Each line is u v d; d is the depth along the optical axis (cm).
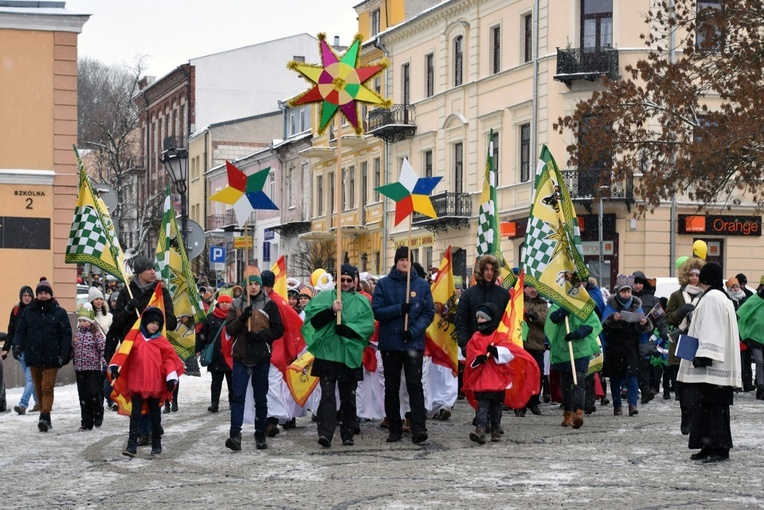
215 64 7956
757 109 2812
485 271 1505
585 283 1830
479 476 1199
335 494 1095
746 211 4053
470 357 1474
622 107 3031
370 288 1869
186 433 1638
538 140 4262
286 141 6544
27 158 2795
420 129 5197
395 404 1500
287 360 1570
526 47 4428
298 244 6412
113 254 1702
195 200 7838
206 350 1938
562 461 1311
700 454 1320
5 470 1294
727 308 1289
